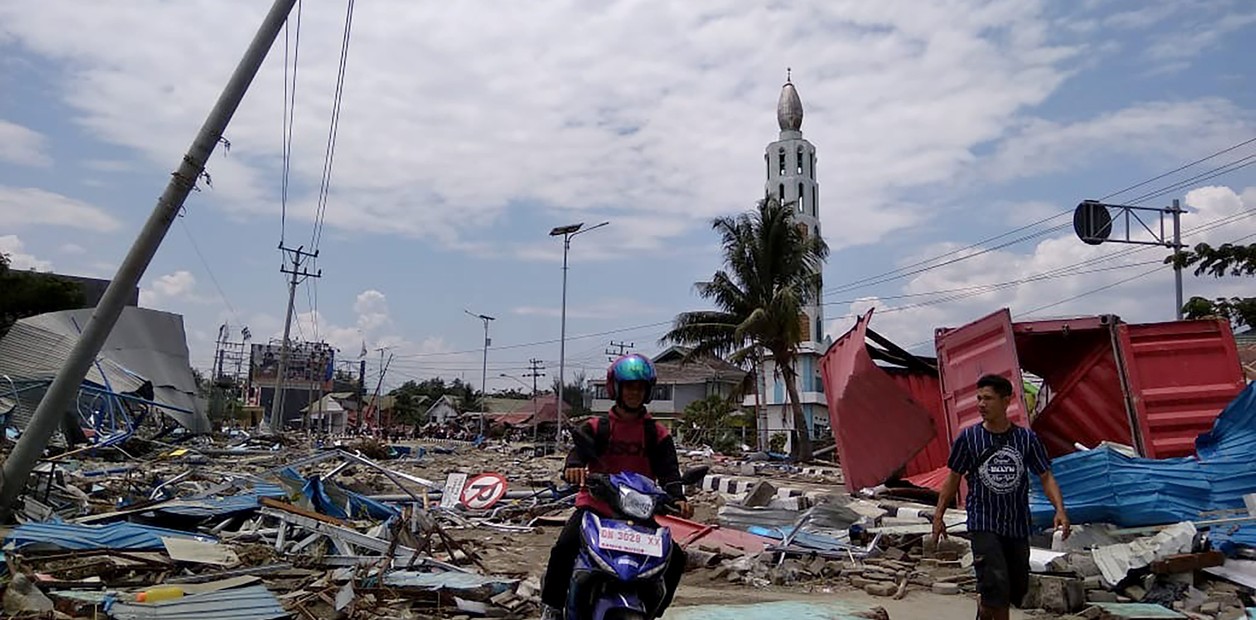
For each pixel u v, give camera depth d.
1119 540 9.45
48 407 10.87
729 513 13.20
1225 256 21.12
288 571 8.55
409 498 15.12
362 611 7.31
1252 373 12.59
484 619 7.34
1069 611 7.76
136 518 11.05
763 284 37.66
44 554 8.65
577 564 4.82
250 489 15.41
